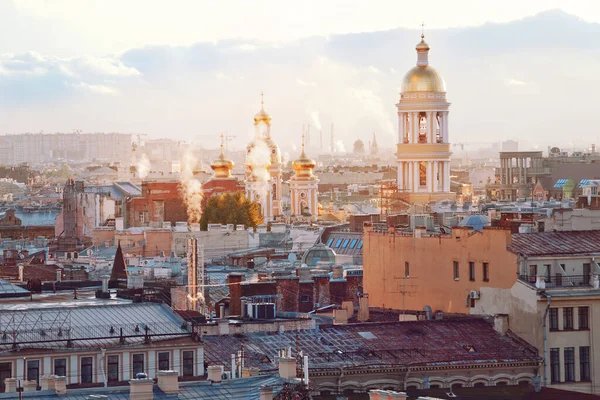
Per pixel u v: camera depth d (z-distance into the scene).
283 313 189.12
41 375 145.75
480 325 179.75
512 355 173.62
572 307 176.62
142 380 127.75
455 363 169.12
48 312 160.00
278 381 138.00
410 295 197.62
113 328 157.25
